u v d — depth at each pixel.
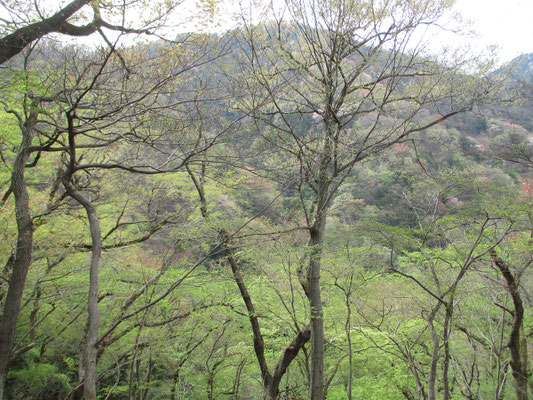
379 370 10.90
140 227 11.73
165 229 9.58
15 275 5.96
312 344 8.08
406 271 10.85
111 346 9.96
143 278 8.96
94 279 5.84
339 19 7.56
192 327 10.19
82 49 5.95
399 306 10.55
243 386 12.98
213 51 6.40
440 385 11.69
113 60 6.04
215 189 9.62
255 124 7.69
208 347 11.14
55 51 5.93
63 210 8.34
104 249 9.09
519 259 8.24
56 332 10.45
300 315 9.95
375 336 9.48
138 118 6.68
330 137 7.75
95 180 9.40
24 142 6.30
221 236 8.86
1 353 5.74
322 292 10.17
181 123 6.77
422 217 9.01
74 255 9.48
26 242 6.11
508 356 10.05
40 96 5.96
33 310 9.40
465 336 10.91
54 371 10.49
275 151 8.00
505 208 7.36
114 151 9.10
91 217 6.14
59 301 8.98
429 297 9.70
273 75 7.74
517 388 8.39
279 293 10.06
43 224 8.24
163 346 9.30
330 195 8.11
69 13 5.37
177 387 11.40
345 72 8.44
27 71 5.45
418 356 10.30
